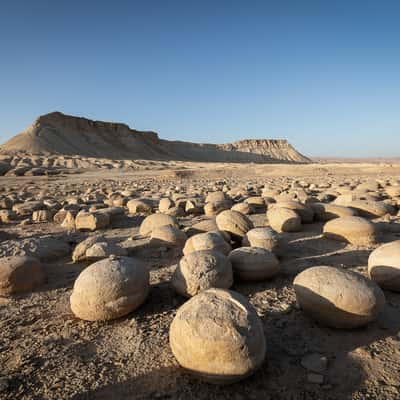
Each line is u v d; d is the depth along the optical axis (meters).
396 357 2.75
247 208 9.39
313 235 6.79
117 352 2.95
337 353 2.83
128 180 26.94
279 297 3.92
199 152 110.62
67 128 83.69
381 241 6.09
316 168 32.44
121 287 3.46
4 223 9.28
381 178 22.22
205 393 2.40
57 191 18.06
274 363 2.72
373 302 3.06
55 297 4.18
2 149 61.09
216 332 2.41
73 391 2.49
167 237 6.07
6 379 2.62
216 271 3.84
